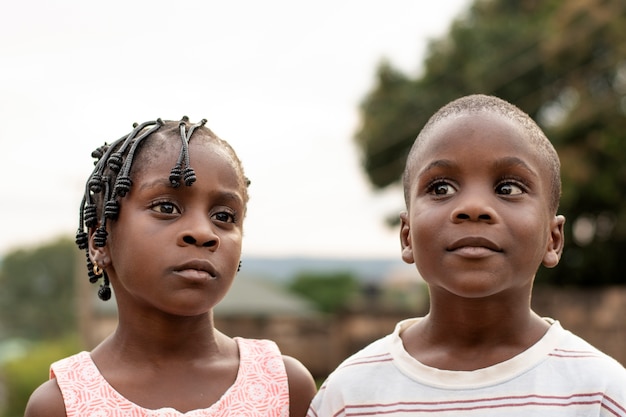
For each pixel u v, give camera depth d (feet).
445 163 8.16
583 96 66.33
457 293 8.06
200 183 8.49
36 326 157.99
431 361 8.58
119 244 8.61
